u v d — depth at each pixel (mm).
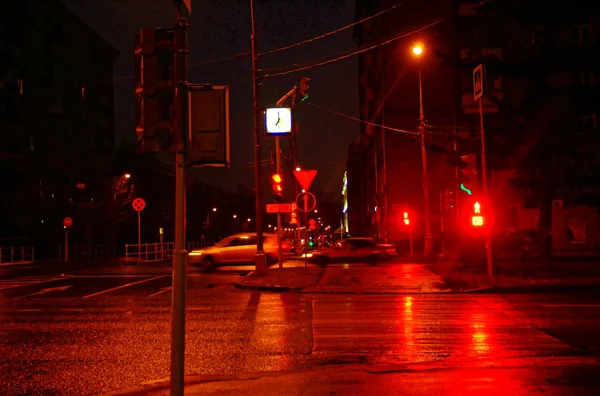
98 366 8406
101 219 61875
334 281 19547
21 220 50656
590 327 10977
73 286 20172
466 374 7473
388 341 9891
